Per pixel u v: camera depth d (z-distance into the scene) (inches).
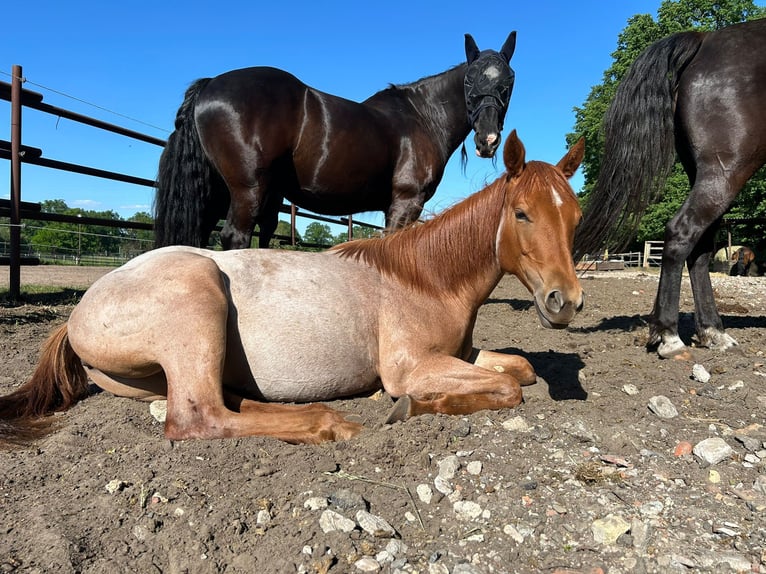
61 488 88.7
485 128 231.9
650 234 1140.5
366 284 129.1
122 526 79.3
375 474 93.9
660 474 93.7
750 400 132.6
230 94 192.5
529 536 77.5
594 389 143.3
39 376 123.3
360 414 120.8
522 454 100.0
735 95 165.0
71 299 278.8
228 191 214.2
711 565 71.4
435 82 243.8
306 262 129.3
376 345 127.3
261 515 81.4
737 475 94.2
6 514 81.4
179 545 75.4
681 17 1236.5
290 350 119.6
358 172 216.4
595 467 96.0
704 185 169.9
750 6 1186.6
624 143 180.4
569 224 112.7
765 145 166.1
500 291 386.3
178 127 202.4
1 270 588.1
